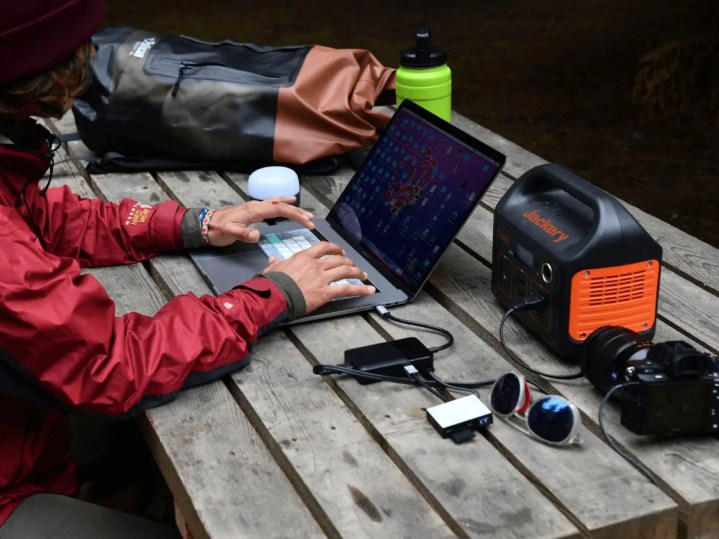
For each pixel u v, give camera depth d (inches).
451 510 56.8
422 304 81.1
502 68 276.1
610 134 232.7
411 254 82.4
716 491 57.7
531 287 72.6
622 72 268.4
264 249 89.1
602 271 68.1
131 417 67.6
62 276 64.5
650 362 61.6
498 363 72.1
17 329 62.5
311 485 59.7
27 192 83.3
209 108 107.3
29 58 65.7
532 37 300.8
